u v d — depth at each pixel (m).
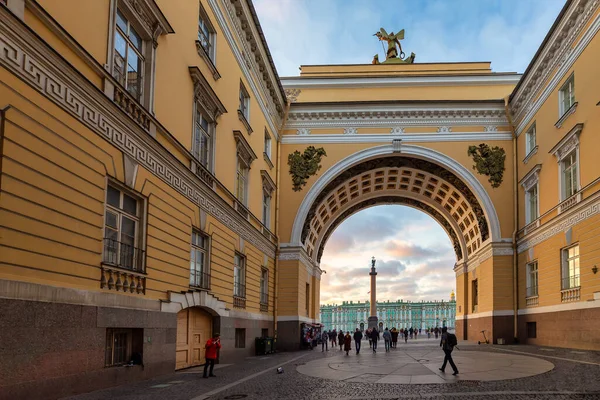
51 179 9.43
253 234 25.22
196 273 17.58
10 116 8.40
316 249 38.84
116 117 11.70
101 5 11.27
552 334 24.91
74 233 10.10
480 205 31.86
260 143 27.52
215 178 18.95
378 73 34.94
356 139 32.41
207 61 18.22
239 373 15.67
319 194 32.56
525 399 10.27
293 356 24.27
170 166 14.77
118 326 11.58
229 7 21.16
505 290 30.47
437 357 21.22
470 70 34.62
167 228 14.55
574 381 12.57
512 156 31.62
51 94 9.43
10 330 8.21
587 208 21.20
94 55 10.99
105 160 11.30
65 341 9.64
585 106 21.55
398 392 11.56
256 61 26.16
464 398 10.52
